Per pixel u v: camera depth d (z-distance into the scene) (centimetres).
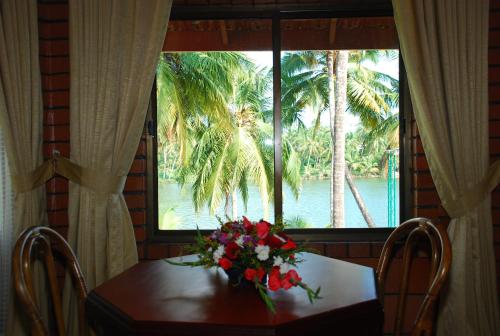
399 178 223
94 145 200
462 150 194
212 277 143
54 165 206
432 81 193
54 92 215
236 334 100
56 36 215
